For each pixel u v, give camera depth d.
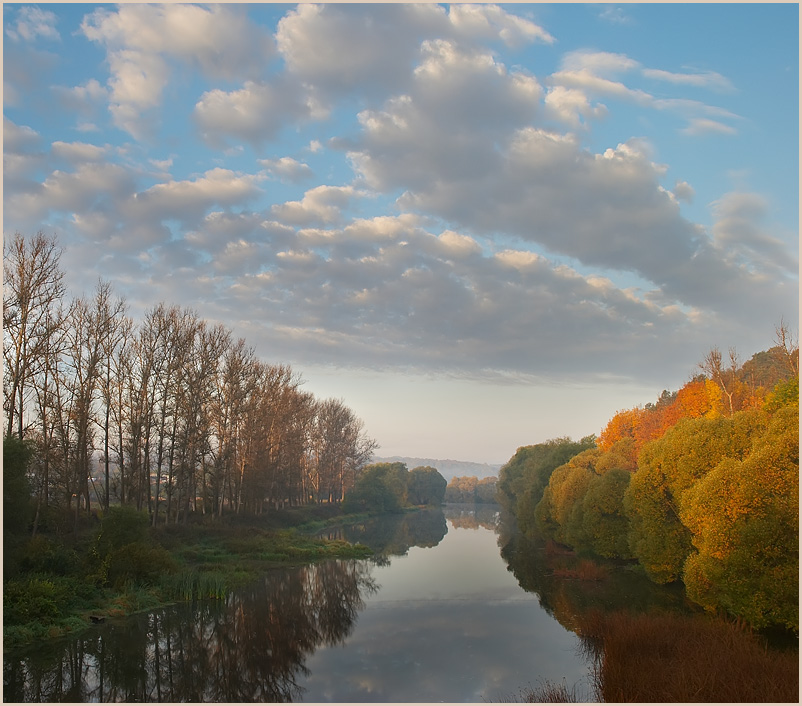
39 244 34.72
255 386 59.97
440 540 67.50
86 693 18.95
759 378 51.62
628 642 19.09
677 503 28.89
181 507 56.53
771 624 19.95
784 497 20.06
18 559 27.44
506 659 22.75
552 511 48.88
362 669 21.67
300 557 48.28
